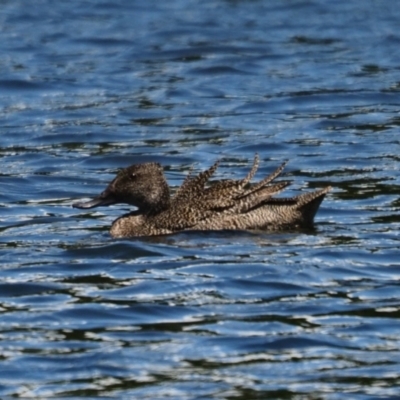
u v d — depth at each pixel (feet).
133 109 84.94
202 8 119.65
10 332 42.78
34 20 115.44
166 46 104.99
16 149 75.10
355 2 120.06
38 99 88.53
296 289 47.03
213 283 47.55
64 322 43.73
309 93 88.53
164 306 45.11
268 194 54.34
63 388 38.29
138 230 54.29
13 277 48.60
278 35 108.06
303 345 41.52
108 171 70.03
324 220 56.85
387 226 55.72
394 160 70.08
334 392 37.91
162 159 72.28
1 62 99.60
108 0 123.24
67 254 51.57
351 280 48.19
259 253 51.11
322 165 69.46
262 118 82.12
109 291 46.83
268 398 37.45
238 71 96.48
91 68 97.81
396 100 86.63
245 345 41.55
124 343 41.75
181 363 40.11
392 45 103.65
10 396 37.73
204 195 54.70
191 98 88.28
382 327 43.06
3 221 58.39
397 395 37.60
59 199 63.26
